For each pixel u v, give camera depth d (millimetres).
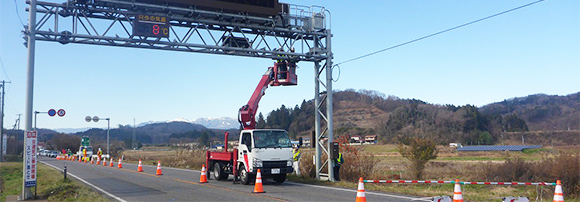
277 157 18312
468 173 28938
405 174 28078
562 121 117625
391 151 74000
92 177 24562
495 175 24812
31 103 15203
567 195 19016
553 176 20422
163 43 17219
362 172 23094
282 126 120875
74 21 16062
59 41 15961
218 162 21344
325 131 21266
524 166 23719
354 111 154000
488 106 159500
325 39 20672
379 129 113188
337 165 20438
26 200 15000
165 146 129875
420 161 27062
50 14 15836
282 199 14078
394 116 119188
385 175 25797
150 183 20406
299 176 21734
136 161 48500
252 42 19297
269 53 19172
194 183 19969
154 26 16812
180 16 17641
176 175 25438
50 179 22422
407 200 13500
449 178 26375
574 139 97750
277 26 19406
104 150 78688
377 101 164375
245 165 18375
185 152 43781
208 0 17469
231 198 14523
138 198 15039
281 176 19531
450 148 80312
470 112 111250
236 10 17953
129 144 132750
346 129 121250
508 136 106125
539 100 149125
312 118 112125
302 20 20016
